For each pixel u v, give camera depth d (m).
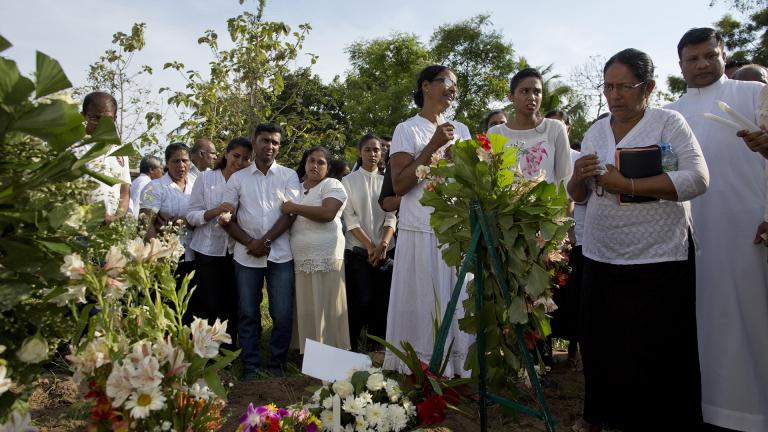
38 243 1.99
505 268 3.00
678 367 3.16
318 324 5.14
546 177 4.18
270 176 5.14
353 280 5.72
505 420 3.66
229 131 9.23
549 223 2.90
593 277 3.35
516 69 30.95
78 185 2.07
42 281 2.02
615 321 3.26
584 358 3.42
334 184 5.26
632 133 3.29
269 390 4.25
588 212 3.42
